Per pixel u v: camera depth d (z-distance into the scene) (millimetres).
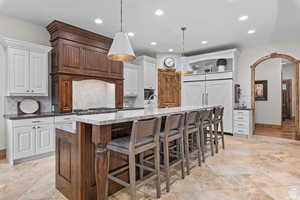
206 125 3232
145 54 6336
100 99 4875
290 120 8164
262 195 2012
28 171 2674
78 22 3631
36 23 3666
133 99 6020
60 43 3660
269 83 6836
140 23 3713
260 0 2832
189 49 5684
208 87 5547
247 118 4875
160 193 1997
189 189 2148
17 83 3215
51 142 3365
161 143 2730
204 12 3234
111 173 1908
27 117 3057
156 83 6055
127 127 2217
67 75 3770
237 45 5270
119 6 3002
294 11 3184
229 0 2840
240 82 5605
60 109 3635
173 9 3125
